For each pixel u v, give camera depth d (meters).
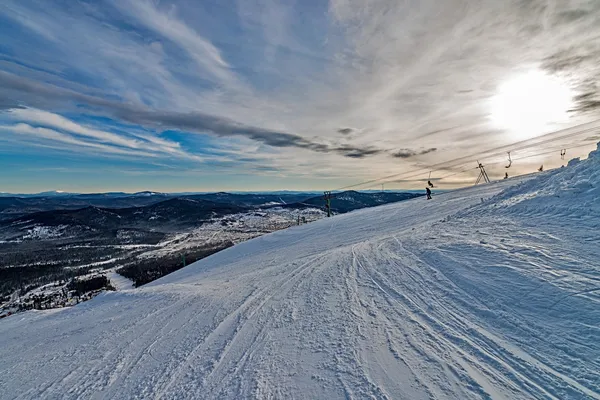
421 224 14.46
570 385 2.74
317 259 10.29
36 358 5.68
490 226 7.72
